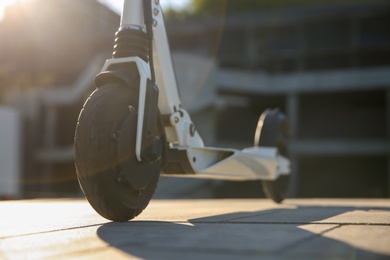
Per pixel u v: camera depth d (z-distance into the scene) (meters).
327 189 26.94
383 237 1.33
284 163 3.55
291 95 22.80
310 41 23.69
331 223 1.75
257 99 24.62
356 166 26.61
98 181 1.81
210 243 1.24
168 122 2.29
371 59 23.19
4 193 13.70
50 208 3.36
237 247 1.16
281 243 1.21
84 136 1.82
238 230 1.53
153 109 1.96
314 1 37.38
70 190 23.70
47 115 22.11
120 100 1.88
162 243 1.27
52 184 23.17
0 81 20.94
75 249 1.22
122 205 1.88
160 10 2.24
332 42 23.36
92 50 26.61
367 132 25.81
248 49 24.33
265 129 3.37
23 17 26.78
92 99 1.88
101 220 2.12
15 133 14.30
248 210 2.83
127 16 2.06
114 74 1.91
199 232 1.49
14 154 14.22
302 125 26.67
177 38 25.48
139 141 1.86
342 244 1.19
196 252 1.12
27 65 26.36
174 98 2.31
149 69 2.00
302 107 26.67
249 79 22.09
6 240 1.41
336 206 3.36
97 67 21.56
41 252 1.18
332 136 26.19
